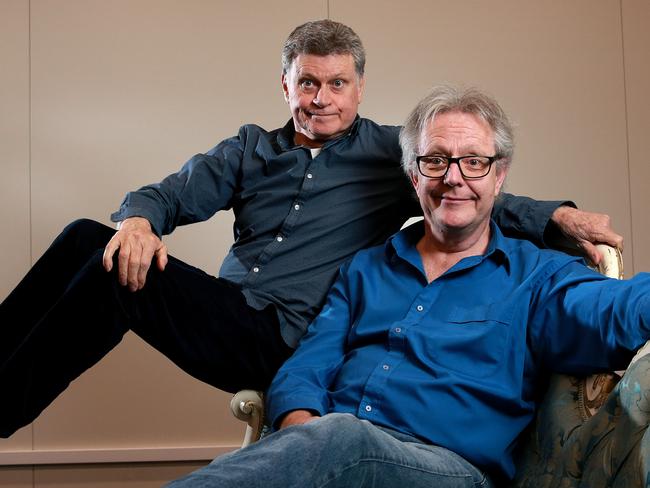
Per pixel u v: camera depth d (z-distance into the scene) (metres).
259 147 2.33
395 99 3.98
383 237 2.26
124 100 3.88
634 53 4.11
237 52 3.92
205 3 3.92
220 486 1.30
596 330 1.65
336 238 2.22
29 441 3.79
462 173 1.87
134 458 3.81
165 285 1.98
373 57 3.98
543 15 4.07
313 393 1.84
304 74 2.26
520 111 4.04
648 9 4.12
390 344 1.84
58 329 1.83
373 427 1.51
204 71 3.91
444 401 1.74
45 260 1.98
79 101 3.86
